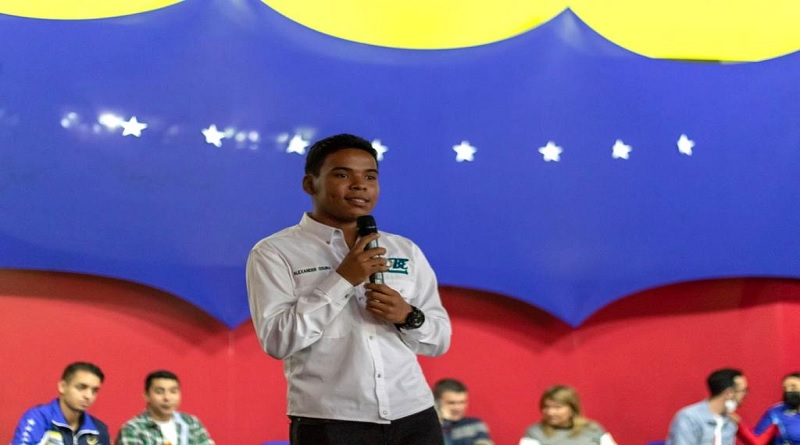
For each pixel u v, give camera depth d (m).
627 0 5.88
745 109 5.61
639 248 5.35
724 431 5.20
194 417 4.54
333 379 2.33
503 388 5.31
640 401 5.50
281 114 4.95
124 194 4.66
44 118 4.56
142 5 5.19
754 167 5.57
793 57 5.73
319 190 2.50
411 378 2.40
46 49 4.62
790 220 5.60
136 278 4.64
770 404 5.67
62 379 4.34
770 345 5.73
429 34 5.60
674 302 5.64
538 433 4.71
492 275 5.13
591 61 5.41
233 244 4.81
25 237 4.47
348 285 2.31
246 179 4.86
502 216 5.18
